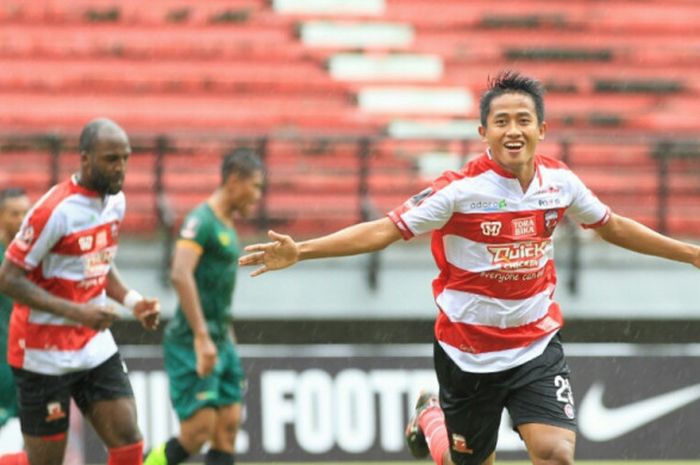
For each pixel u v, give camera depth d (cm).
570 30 5916
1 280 2080
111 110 5316
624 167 5362
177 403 2692
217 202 2728
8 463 2369
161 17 5719
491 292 1919
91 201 2134
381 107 5512
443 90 5606
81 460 3222
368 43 5747
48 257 2120
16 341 2177
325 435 3384
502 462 3347
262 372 3378
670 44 5888
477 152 4738
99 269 2178
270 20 5769
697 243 4822
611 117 5547
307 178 5088
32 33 5581
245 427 3359
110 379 2186
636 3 6041
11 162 4997
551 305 1991
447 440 2264
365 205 4403
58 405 2181
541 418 1906
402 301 4259
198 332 2608
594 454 3450
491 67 5741
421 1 5931
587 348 3484
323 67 5631
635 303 4328
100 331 2169
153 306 2223
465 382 1978
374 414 3406
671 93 5712
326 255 1841
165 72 5506
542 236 1914
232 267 2750
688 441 3481
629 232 1989
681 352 3497
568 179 1930
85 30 5631
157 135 4284
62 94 5369
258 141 4409
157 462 2697
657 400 3481
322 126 5381
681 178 5297
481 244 1897
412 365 3428
